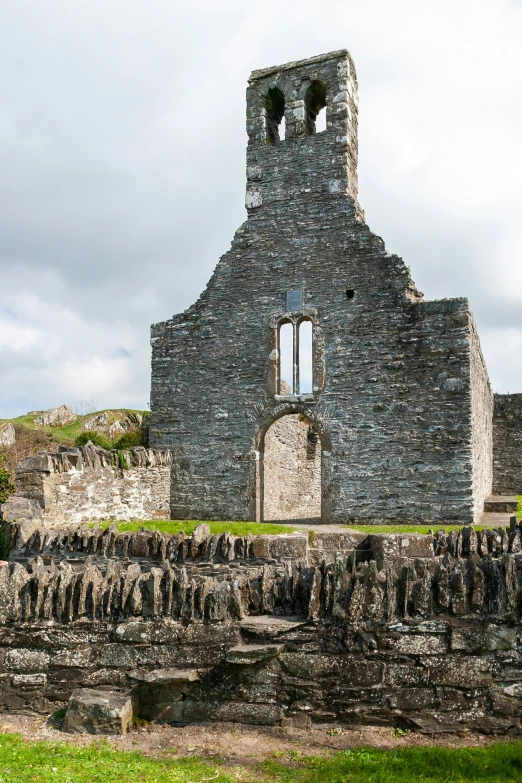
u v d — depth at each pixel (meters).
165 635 7.05
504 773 5.59
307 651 6.74
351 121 22.05
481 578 6.66
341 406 20.31
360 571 6.93
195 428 22.00
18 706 7.25
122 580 7.40
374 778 5.57
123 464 19.19
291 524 19.92
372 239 20.56
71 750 6.23
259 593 7.20
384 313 20.16
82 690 7.04
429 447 19.31
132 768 5.82
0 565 7.77
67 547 13.74
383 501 19.59
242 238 22.12
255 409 21.36
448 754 5.89
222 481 21.47
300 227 21.50
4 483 18.91
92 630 7.26
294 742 6.40
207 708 6.82
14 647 7.41
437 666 6.53
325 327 20.78
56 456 16.36
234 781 5.60
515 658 6.46
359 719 6.56
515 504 22.84
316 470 30.77
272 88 22.75
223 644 6.90
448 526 18.20
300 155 21.89
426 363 19.58
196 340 22.34
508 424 32.19
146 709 6.95
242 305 21.91
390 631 6.65
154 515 20.75
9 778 5.51
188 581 7.42
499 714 6.40
